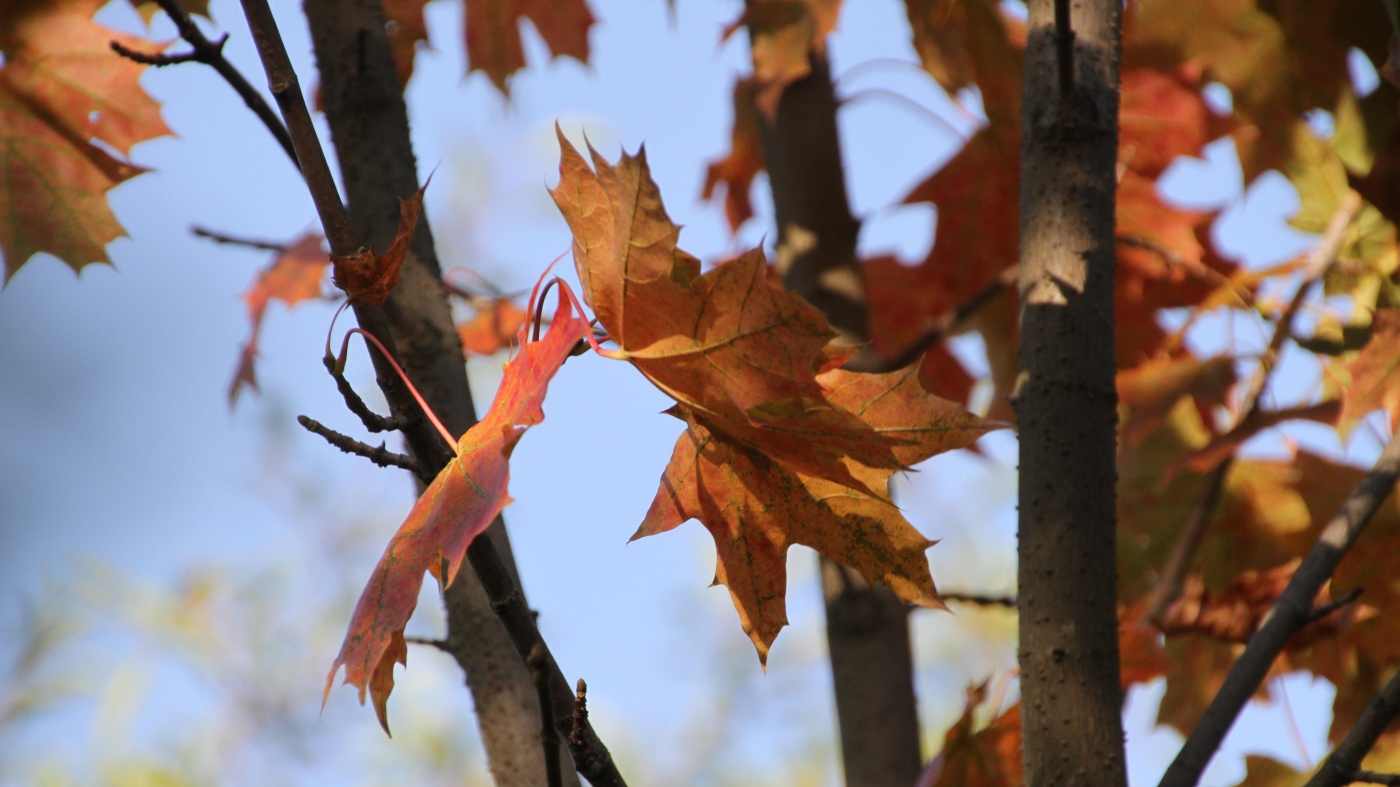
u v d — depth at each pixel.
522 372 1.37
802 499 1.41
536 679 1.34
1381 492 1.49
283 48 1.40
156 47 1.67
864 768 1.63
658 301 1.37
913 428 1.38
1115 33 1.49
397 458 1.38
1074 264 1.46
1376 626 1.63
